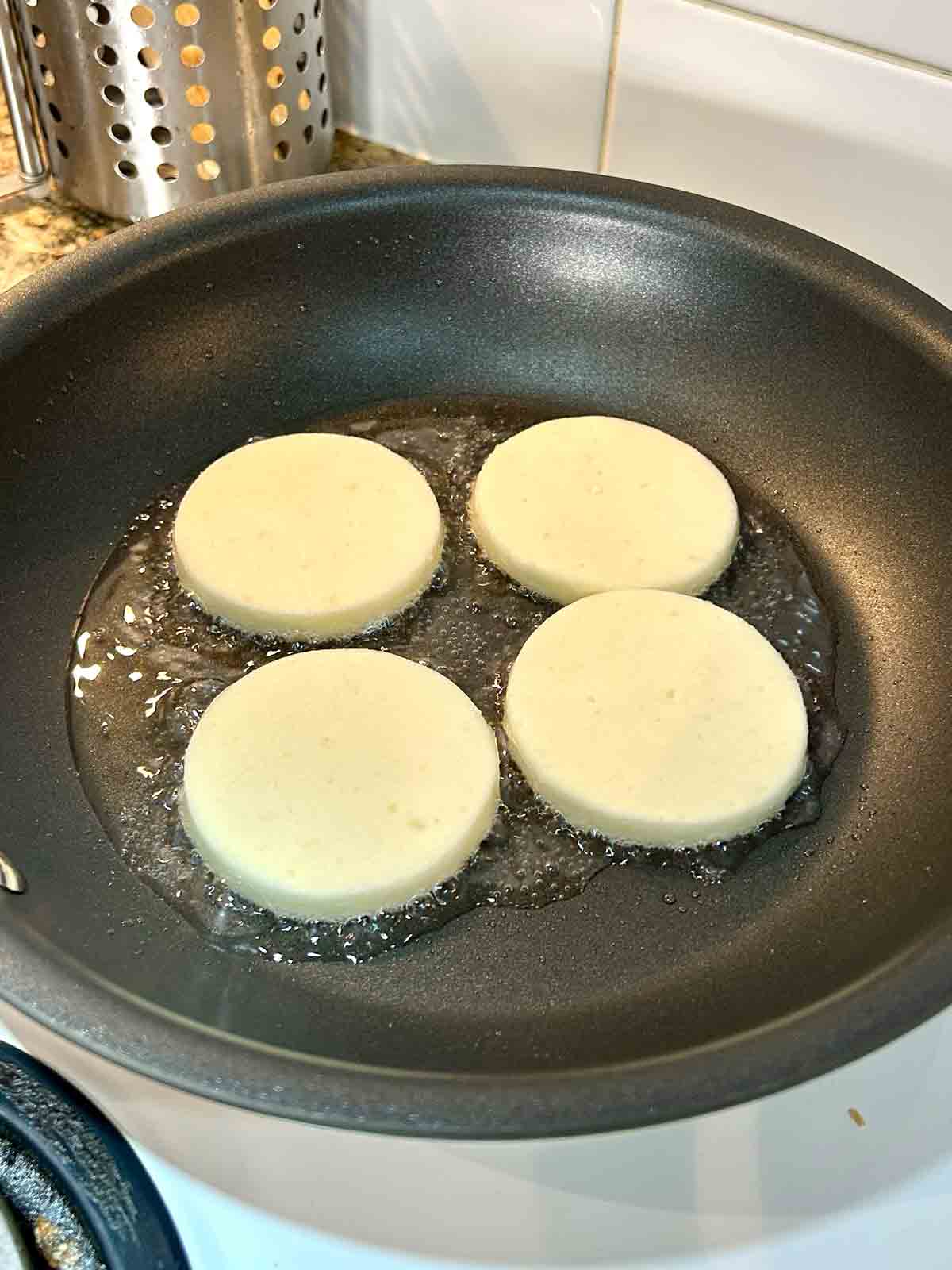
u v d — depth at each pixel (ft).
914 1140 0.78
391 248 1.25
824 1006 0.71
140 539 1.19
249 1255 0.74
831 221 1.27
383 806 0.98
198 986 0.90
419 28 1.35
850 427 1.18
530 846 1.01
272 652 1.12
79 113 1.26
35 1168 0.76
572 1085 0.67
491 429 1.29
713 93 1.24
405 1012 0.91
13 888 0.87
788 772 1.01
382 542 1.16
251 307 1.23
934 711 1.06
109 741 1.05
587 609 1.11
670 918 0.97
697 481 1.21
